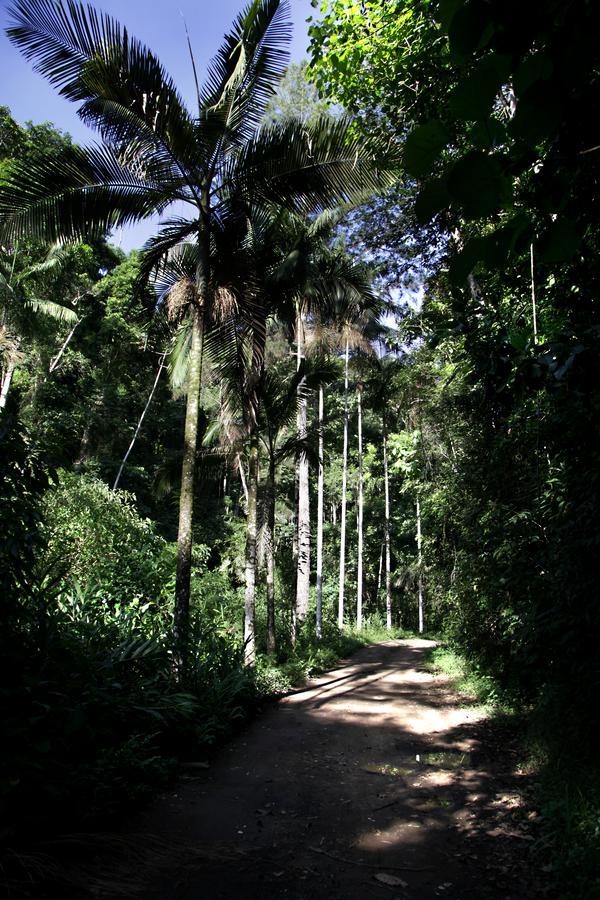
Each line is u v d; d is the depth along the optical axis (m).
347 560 30.00
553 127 0.98
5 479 4.15
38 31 6.34
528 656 5.45
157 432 25.78
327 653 14.02
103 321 20.09
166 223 7.68
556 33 0.92
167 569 9.94
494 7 0.93
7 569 4.07
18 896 2.80
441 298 9.84
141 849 3.46
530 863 3.31
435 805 4.35
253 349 8.93
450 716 7.60
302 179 7.67
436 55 5.42
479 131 1.02
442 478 10.92
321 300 11.89
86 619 6.13
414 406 13.43
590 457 4.08
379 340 18.98
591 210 1.43
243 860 3.42
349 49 6.30
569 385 2.53
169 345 12.77
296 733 6.77
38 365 17.72
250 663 8.87
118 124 6.95
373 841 3.72
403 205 9.62
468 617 8.89
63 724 3.78
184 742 5.63
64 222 7.34
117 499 10.52
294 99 16.95
